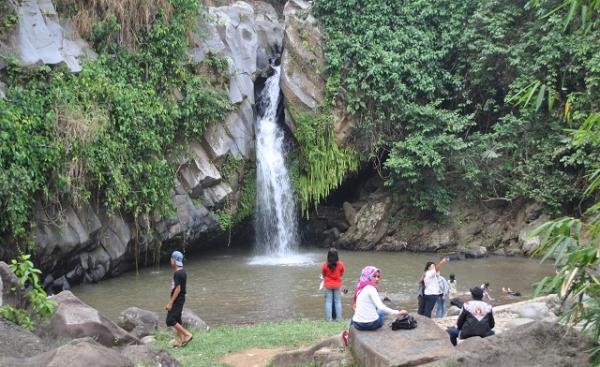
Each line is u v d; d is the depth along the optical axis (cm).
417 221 2639
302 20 2659
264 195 2569
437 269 1309
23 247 1630
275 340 1115
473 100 2766
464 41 2628
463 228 2594
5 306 909
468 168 2550
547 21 2391
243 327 1283
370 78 2602
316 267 2173
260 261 2312
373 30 2639
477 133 2583
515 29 2580
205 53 2341
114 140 1911
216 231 2395
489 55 2583
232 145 2383
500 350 681
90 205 1858
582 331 616
